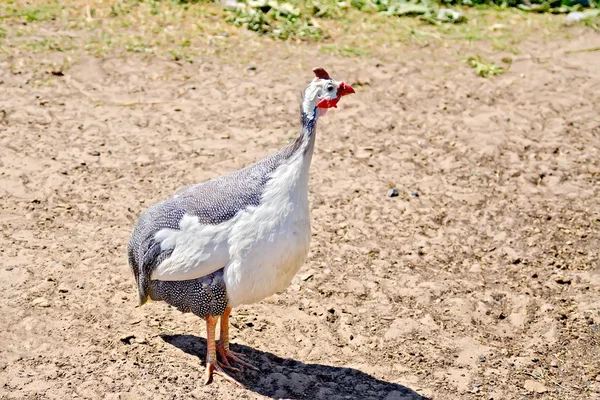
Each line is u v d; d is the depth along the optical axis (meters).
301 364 2.28
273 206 2.12
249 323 2.39
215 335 2.34
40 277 2.46
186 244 2.15
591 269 2.64
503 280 2.59
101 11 3.84
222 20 3.87
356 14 4.06
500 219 2.82
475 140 3.17
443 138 3.17
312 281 2.54
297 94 3.36
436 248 2.69
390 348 2.35
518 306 2.50
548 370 2.32
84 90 3.29
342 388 2.22
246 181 2.16
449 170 3.02
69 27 3.68
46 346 2.26
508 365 2.32
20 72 3.34
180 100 3.29
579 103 3.39
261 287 2.15
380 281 2.55
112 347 2.27
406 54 3.71
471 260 2.66
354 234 2.72
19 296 2.39
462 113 3.32
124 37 3.63
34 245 2.57
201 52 3.59
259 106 3.28
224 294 2.16
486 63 3.65
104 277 2.48
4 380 2.16
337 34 3.86
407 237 2.73
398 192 2.90
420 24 4.02
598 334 2.42
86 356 2.24
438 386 2.25
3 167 2.87
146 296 2.26
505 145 3.15
